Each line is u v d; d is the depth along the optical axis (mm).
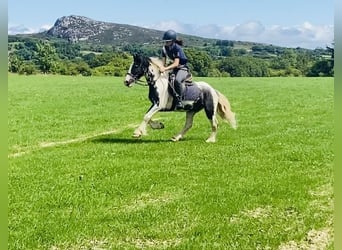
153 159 15359
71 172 13656
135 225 9586
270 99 37469
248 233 9164
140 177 13031
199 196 11383
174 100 17609
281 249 8586
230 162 14930
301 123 23844
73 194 11516
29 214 10125
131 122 25141
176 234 9156
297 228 9406
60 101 35094
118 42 198375
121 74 91500
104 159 15352
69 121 24938
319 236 9117
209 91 17984
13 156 16250
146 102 34906
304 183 12562
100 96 39312
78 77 78125
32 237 8930
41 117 26219
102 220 9891
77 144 18406
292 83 59188
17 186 12117
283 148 17188
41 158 15633
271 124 23531
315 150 16672
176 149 16953
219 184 12445
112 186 12180
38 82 61250
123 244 8805
